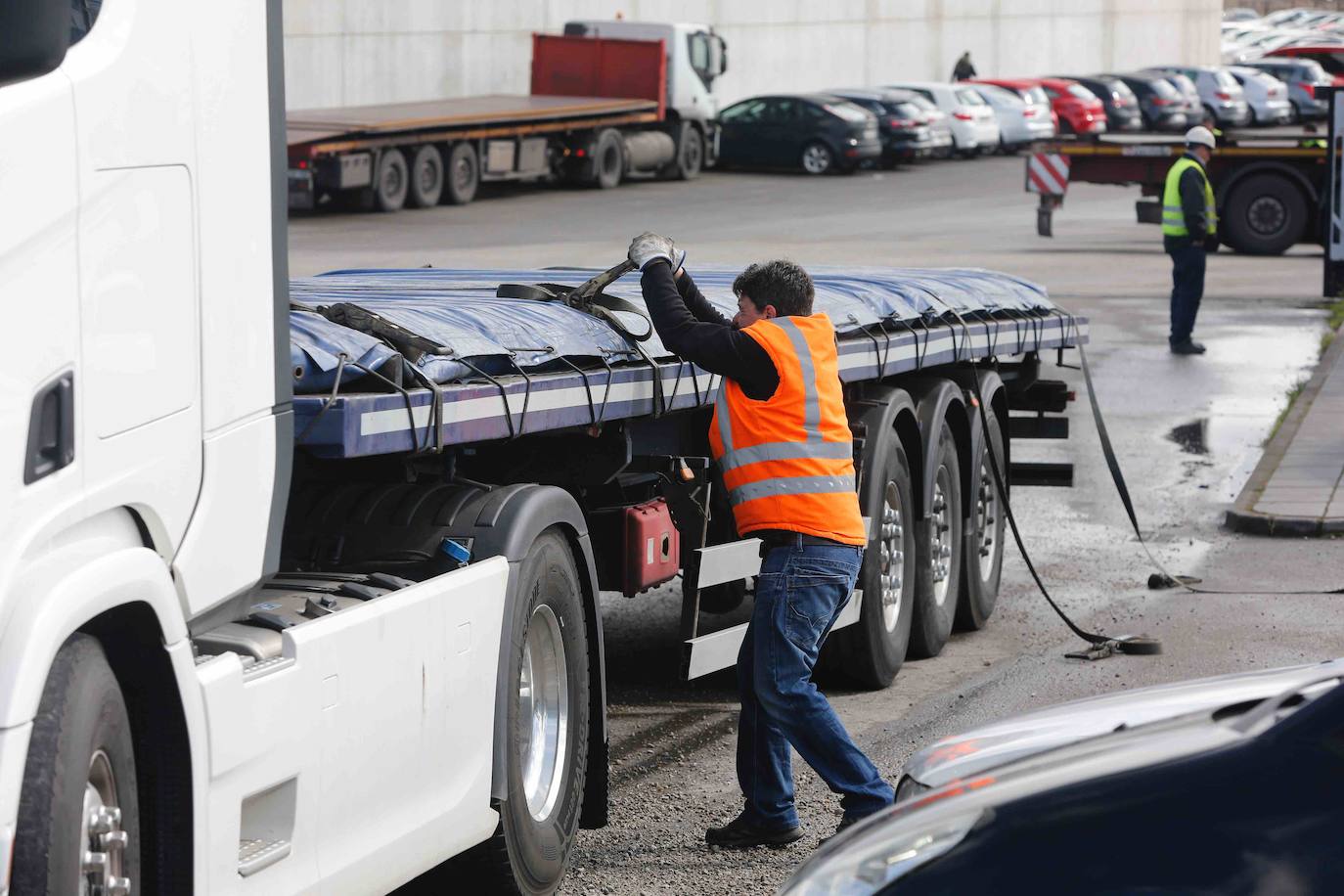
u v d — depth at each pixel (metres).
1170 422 19.83
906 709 9.90
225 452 5.28
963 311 11.52
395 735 5.86
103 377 4.61
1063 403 13.66
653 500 8.83
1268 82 71.12
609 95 52.44
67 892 4.33
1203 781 3.76
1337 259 29.73
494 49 57.78
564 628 7.13
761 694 7.35
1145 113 67.19
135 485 4.76
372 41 53.62
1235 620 11.98
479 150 45.25
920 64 73.94
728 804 8.27
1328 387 21.22
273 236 5.59
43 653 4.19
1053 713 5.61
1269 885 3.53
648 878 7.27
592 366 7.64
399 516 6.75
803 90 69.69
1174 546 14.56
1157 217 36.16
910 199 48.31
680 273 8.04
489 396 6.66
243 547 5.41
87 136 4.54
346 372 6.07
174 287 4.97
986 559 12.22
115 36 4.73
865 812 7.34
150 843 4.87
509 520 6.70
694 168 54.22
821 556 7.34
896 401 10.34
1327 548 14.36
